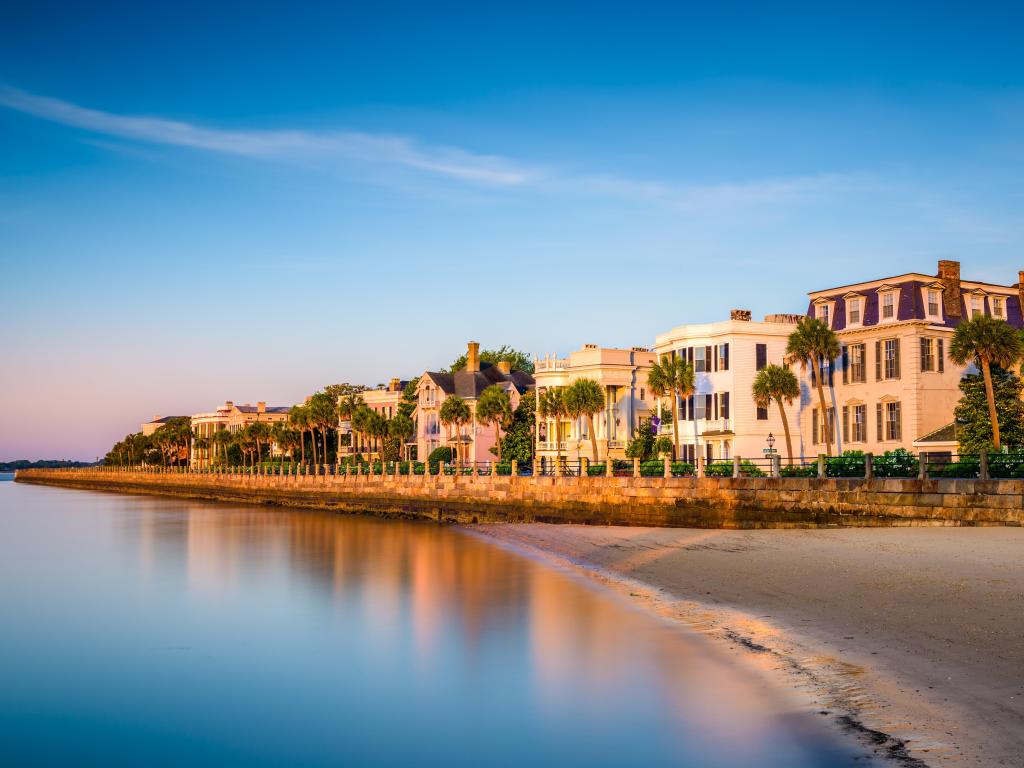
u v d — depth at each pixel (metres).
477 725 16.39
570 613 25.86
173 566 41.50
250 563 41.78
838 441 65.50
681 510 48.16
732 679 17.59
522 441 98.50
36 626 27.28
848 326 65.38
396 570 37.56
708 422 71.12
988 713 14.23
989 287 65.38
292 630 25.58
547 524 56.69
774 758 13.52
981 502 35.47
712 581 28.94
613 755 14.44
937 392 61.00
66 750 16.25
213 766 15.28
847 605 22.83
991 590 22.72
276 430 136.88
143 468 186.00
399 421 111.75
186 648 23.73
